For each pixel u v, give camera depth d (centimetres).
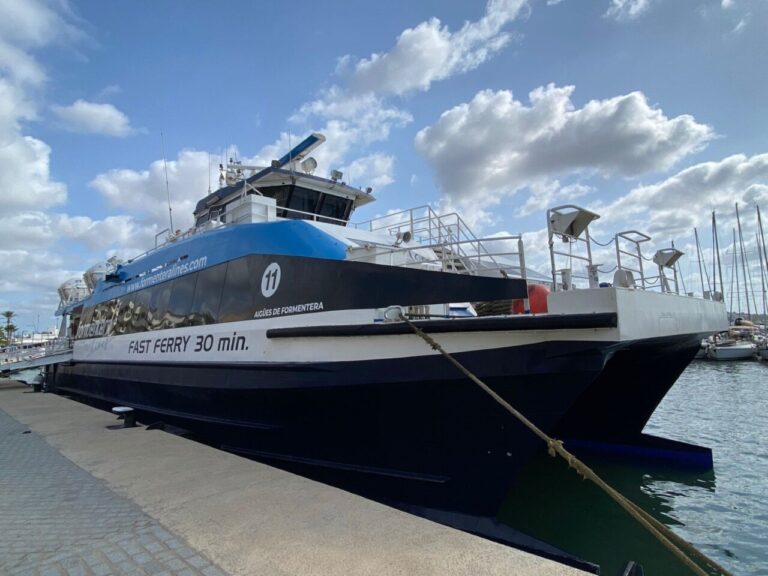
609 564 518
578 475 790
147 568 276
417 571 262
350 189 958
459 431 467
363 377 494
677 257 727
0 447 612
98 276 1370
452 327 450
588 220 489
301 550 291
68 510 372
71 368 1360
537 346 422
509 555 278
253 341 615
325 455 549
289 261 602
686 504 686
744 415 1545
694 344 775
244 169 1028
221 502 379
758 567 518
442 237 640
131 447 590
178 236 1005
